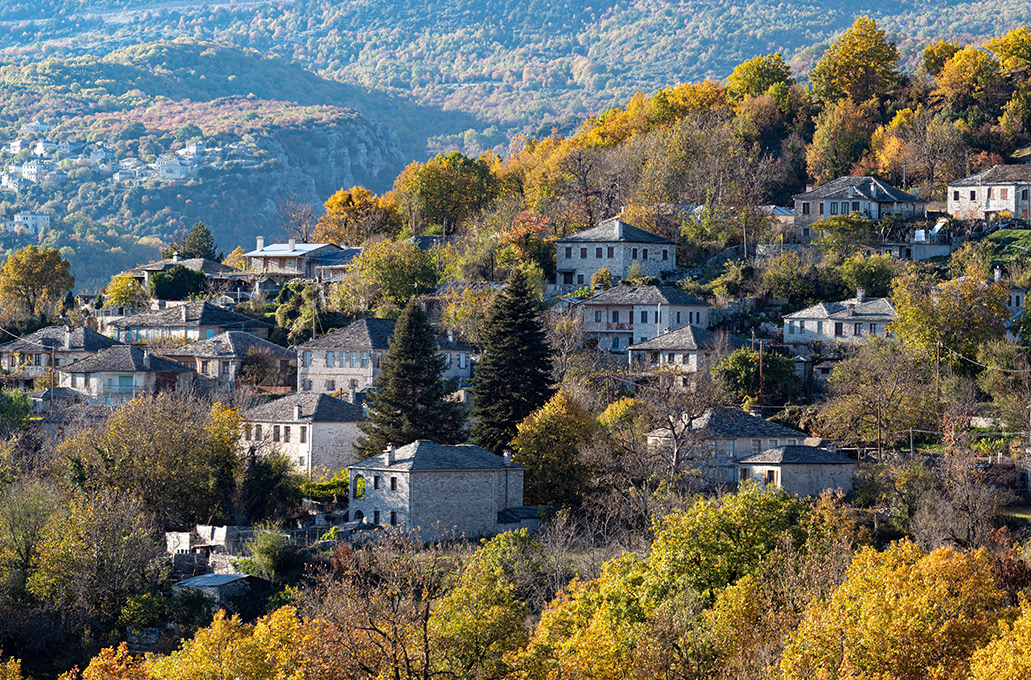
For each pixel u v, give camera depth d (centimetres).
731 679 13100
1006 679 12119
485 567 16275
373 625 12825
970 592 14300
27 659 19512
